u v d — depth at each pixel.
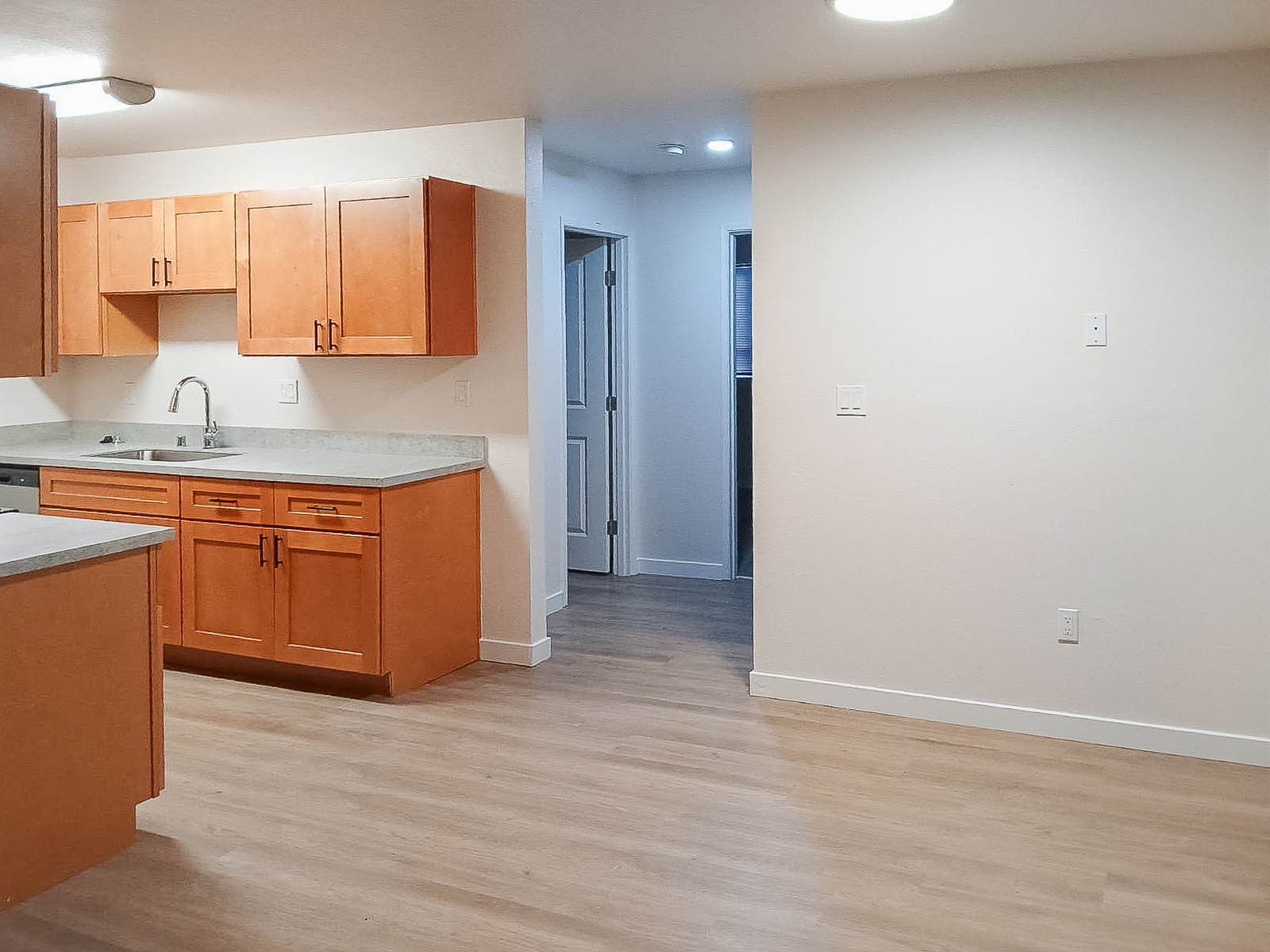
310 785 3.41
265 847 2.98
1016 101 3.69
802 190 4.02
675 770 3.54
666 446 6.53
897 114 3.85
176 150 5.18
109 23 3.16
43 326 2.71
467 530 4.69
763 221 4.09
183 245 4.83
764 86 3.94
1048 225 3.69
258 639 4.41
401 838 3.04
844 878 2.80
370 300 4.39
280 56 3.52
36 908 2.65
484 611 4.80
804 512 4.14
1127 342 3.63
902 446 3.96
